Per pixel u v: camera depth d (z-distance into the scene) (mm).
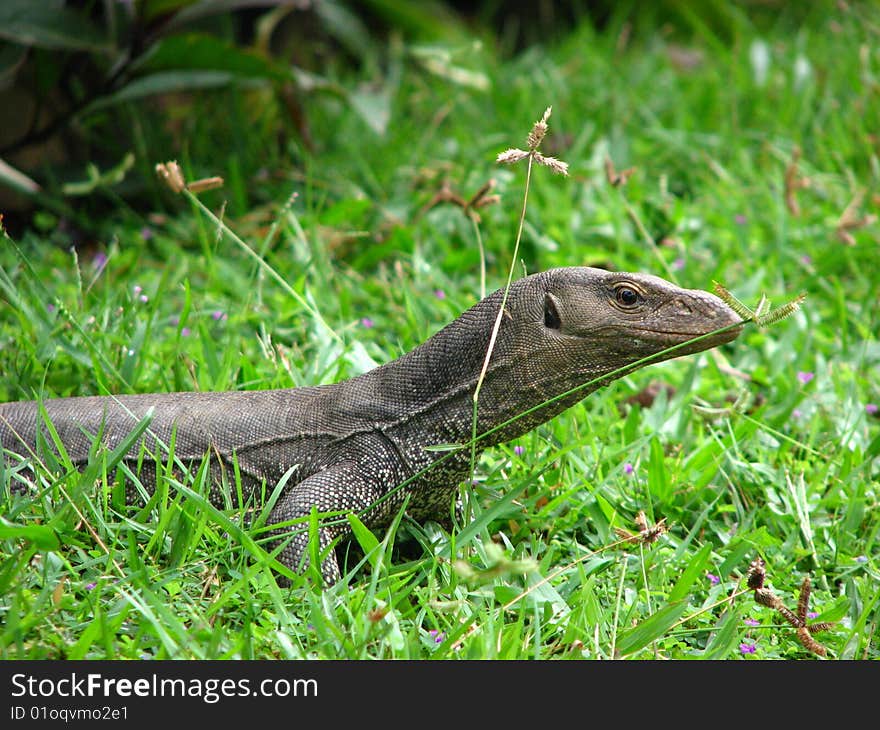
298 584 5434
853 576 6293
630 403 8227
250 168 11828
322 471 6070
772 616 5793
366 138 13141
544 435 7211
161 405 6422
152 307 7719
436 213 10727
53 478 5797
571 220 10750
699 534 6680
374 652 5035
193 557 5590
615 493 6840
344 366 7520
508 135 13008
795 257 10398
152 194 11227
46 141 11094
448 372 6223
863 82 13570
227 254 10320
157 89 11055
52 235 10539
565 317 6047
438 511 6488
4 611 5031
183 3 10344
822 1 18188
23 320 7891
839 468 7293
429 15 15977
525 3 20688
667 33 16875
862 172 12375
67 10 10297
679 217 10812
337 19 15219
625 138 12820
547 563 5801
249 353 8219
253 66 10758
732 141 12891
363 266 10055
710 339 5852
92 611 5082
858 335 9469
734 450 7215
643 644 5242
